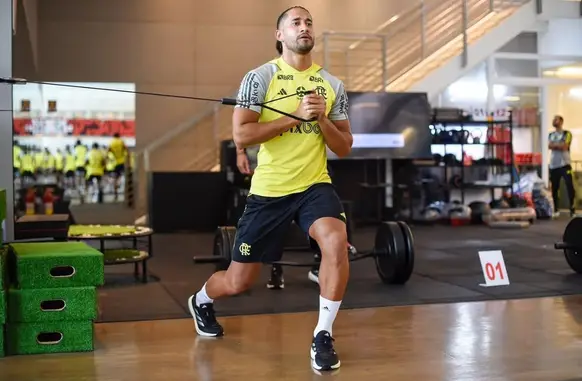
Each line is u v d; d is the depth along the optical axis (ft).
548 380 11.22
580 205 48.65
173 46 45.11
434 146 42.47
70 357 12.76
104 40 44.42
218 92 45.57
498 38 42.91
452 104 44.98
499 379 11.27
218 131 44.91
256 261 12.81
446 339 13.92
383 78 42.60
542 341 13.71
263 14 45.98
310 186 12.26
